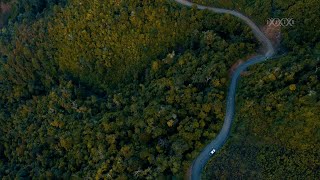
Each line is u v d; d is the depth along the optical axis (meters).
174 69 117.69
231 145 95.44
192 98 107.06
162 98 112.00
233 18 121.00
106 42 133.00
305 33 109.75
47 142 125.56
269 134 92.50
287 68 100.38
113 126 113.75
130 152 104.75
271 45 115.06
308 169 85.62
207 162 95.25
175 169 95.88
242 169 90.69
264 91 99.25
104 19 132.50
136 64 131.12
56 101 135.38
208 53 115.00
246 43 114.19
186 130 100.50
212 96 103.81
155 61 122.12
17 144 135.75
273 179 87.44
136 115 112.19
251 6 120.81
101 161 108.25
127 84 131.75
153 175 96.88
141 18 128.75
